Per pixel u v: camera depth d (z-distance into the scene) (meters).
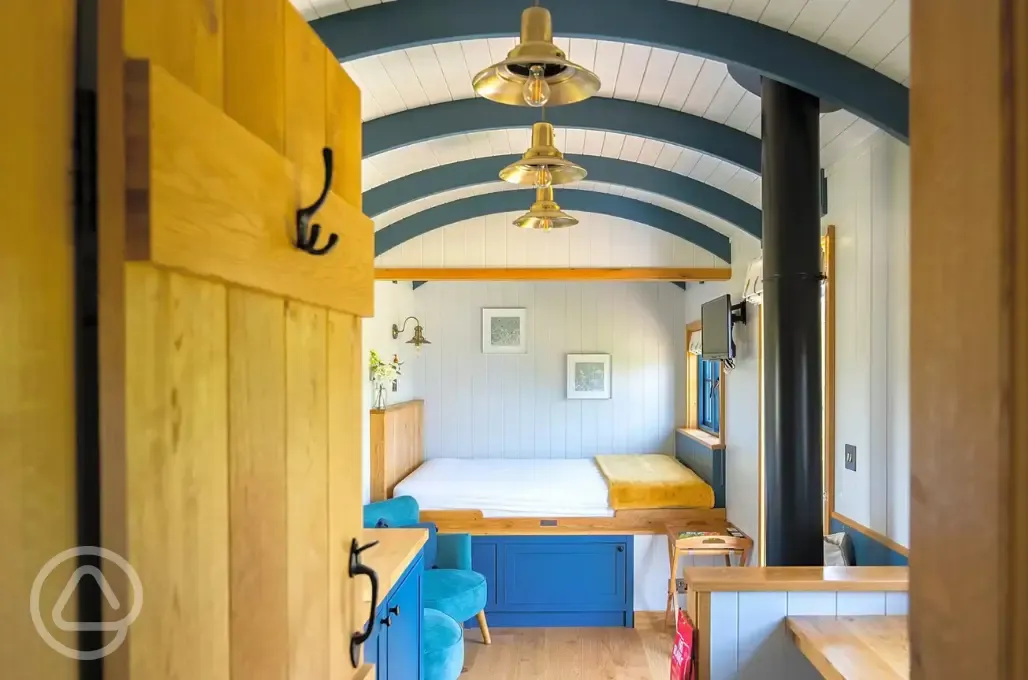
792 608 2.12
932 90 0.49
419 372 6.47
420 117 2.96
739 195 3.75
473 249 4.55
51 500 0.51
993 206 0.42
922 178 0.50
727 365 4.55
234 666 0.74
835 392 3.06
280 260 0.85
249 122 0.78
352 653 1.15
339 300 1.08
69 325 0.53
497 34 2.16
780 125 2.43
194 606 0.66
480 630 4.61
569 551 4.71
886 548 2.57
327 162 0.92
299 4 2.08
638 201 4.50
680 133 3.01
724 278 4.54
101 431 0.55
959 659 0.46
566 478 5.19
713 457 4.80
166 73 0.58
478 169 3.76
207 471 0.69
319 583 1.00
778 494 2.42
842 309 2.97
